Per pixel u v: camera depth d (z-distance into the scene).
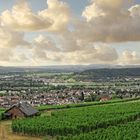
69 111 175.00
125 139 103.25
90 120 140.62
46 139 119.44
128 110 175.12
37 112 177.38
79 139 106.50
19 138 120.69
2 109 191.38
